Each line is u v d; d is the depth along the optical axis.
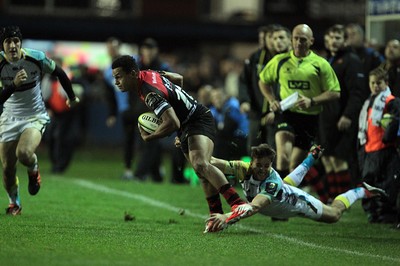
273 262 27.27
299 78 37.31
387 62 42.38
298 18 87.19
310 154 34.03
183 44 84.94
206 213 40.94
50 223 34.50
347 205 34.28
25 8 84.56
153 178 58.16
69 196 45.72
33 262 25.50
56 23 79.75
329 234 34.75
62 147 61.06
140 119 31.38
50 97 60.16
